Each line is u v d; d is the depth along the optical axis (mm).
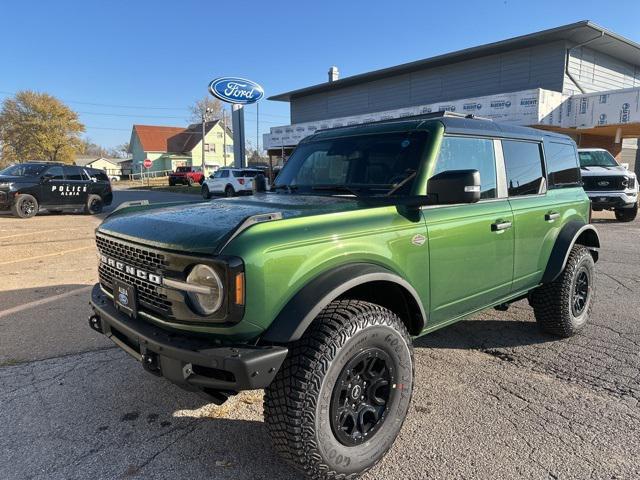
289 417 2377
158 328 2617
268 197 3557
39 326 5023
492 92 22875
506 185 3938
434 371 4004
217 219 2666
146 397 3557
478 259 3525
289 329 2338
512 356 4312
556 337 4770
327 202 3152
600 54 21969
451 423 3207
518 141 4141
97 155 122562
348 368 2516
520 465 2764
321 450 2432
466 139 3582
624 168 14070
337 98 30984
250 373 2225
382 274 2699
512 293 4035
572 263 4535
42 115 68000
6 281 6926
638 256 8734
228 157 78562
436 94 25406
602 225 13242
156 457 2850
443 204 2957
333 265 2596
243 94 26500
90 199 16734
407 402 2865
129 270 2789
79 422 3225
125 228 2891
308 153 4121
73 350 4406
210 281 2301
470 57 23125
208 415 3320
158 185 49750
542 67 20922
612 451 2885
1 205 15031
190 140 78062
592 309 5629
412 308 3055
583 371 3984
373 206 2957
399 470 2732
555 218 4414
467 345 4586
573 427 3148
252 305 2291
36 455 2867
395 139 3508
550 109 17016
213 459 2832
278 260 2371
